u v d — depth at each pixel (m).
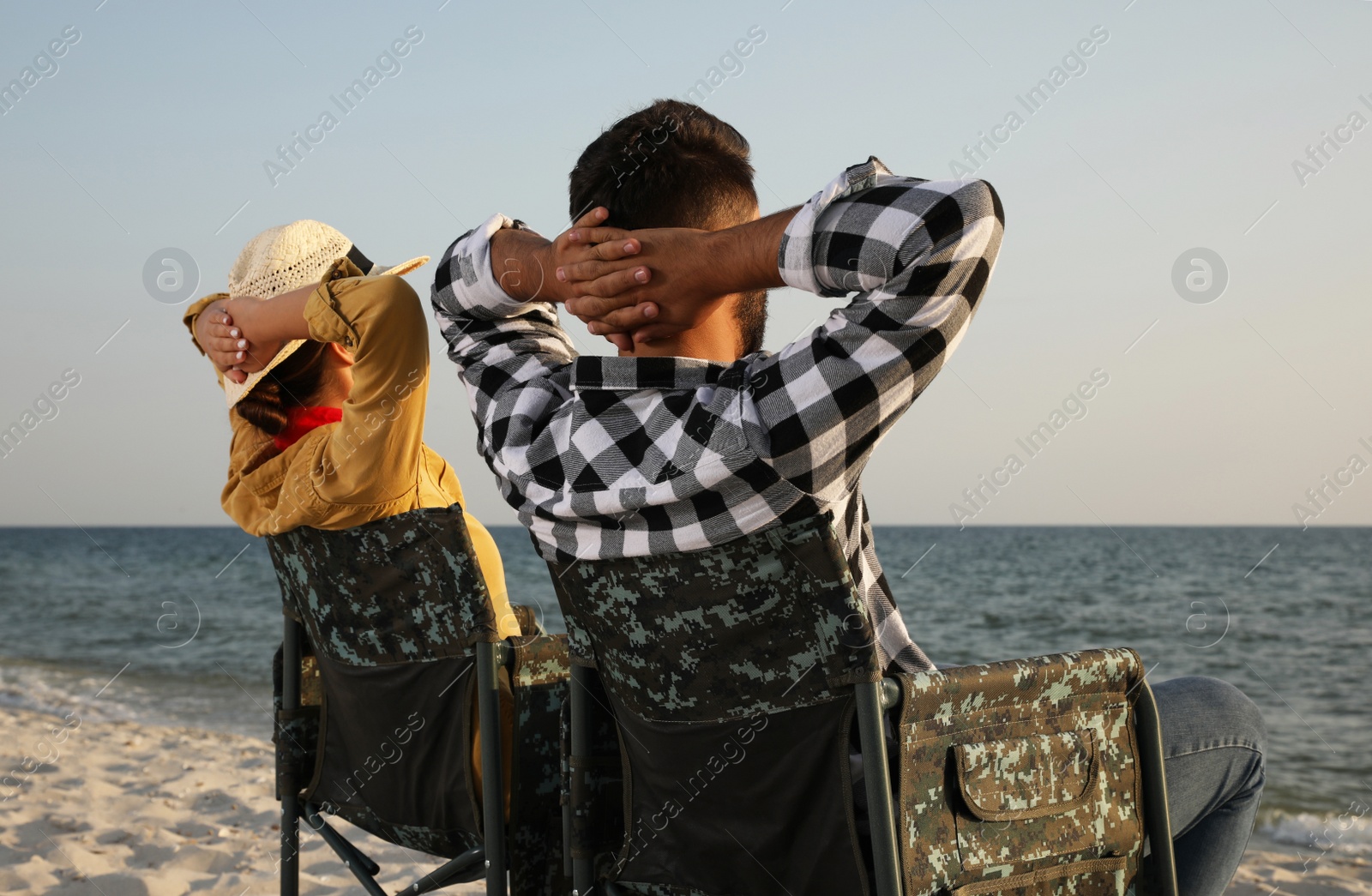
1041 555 39.38
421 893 1.68
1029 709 1.24
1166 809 1.34
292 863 1.79
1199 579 30.95
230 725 8.04
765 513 1.06
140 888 3.22
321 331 1.51
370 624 1.59
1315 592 27.45
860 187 1.11
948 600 26.56
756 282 1.17
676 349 1.27
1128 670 1.31
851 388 1.02
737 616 1.13
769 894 1.20
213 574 35.09
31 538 70.19
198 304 1.88
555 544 1.24
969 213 1.03
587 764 1.38
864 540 1.36
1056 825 1.24
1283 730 10.84
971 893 1.17
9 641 19.45
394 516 1.48
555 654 1.61
